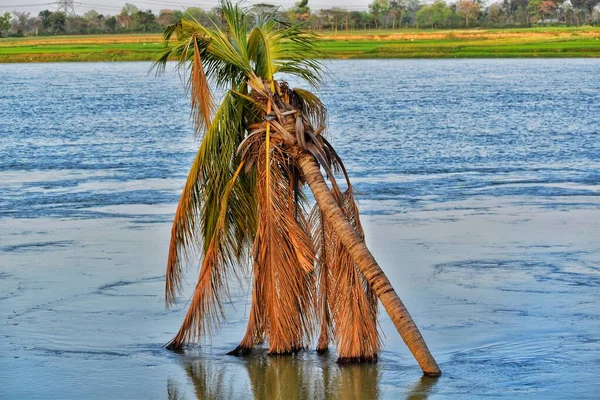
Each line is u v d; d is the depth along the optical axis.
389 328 21.75
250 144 18.91
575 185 43.47
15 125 76.44
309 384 17.81
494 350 19.80
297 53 19.56
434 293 24.52
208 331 21.03
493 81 134.12
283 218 18.75
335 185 19.00
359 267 18.42
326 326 19.70
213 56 19.25
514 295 24.17
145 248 30.27
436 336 20.89
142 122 78.31
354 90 116.25
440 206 37.94
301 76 19.86
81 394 17.17
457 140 63.25
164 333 21.41
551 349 19.80
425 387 17.55
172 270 20.06
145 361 19.36
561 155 55.06
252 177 19.48
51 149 59.53
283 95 19.28
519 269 26.98
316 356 19.61
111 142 63.44
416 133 67.56
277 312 19.14
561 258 28.31
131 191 42.34
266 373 18.48
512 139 63.72
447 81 135.12
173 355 19.80
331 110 86.75
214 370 18.72
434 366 18.20
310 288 19.47
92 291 24.94
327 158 19.19
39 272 27.05
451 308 23.08
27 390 17.48
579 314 22.39
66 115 86.06
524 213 36.12
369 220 34.88
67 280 26.11
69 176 47.47
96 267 27.66
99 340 20.78
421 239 31.38
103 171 49.19
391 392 17.30
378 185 43.72
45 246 30.62
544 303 23.41
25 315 22.69
